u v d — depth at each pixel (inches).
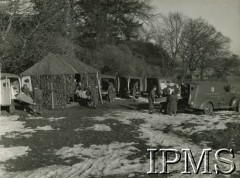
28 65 1331.2
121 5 1907.0
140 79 1314.0
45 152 471.8
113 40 2022.6
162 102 825.5
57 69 924.6
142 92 1255.5
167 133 600.1
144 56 2434.8
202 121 674.8
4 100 755.4
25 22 1310.3
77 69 996.6
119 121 704.4
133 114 807.7
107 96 1196.5
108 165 409.4
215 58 2174.0
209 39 2191.2
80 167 405.4
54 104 896.3
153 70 2262.6
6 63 1223.5
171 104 780.0
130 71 1889.8
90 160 434.3
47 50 1328.7
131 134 582.6
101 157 447.2
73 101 1014.4
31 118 714.8
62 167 406.0
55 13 1384.1
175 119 725.9
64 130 605.0
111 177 362.3
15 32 1310.3
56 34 1427.2
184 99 817.5
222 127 607.8
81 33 1835.6
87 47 1824.6
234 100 861.2
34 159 440.5
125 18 1988.2
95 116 767.1
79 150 482.3
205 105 793.6
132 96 1245.1
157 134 588.1
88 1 1743.4
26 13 1273.4
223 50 2130.9
